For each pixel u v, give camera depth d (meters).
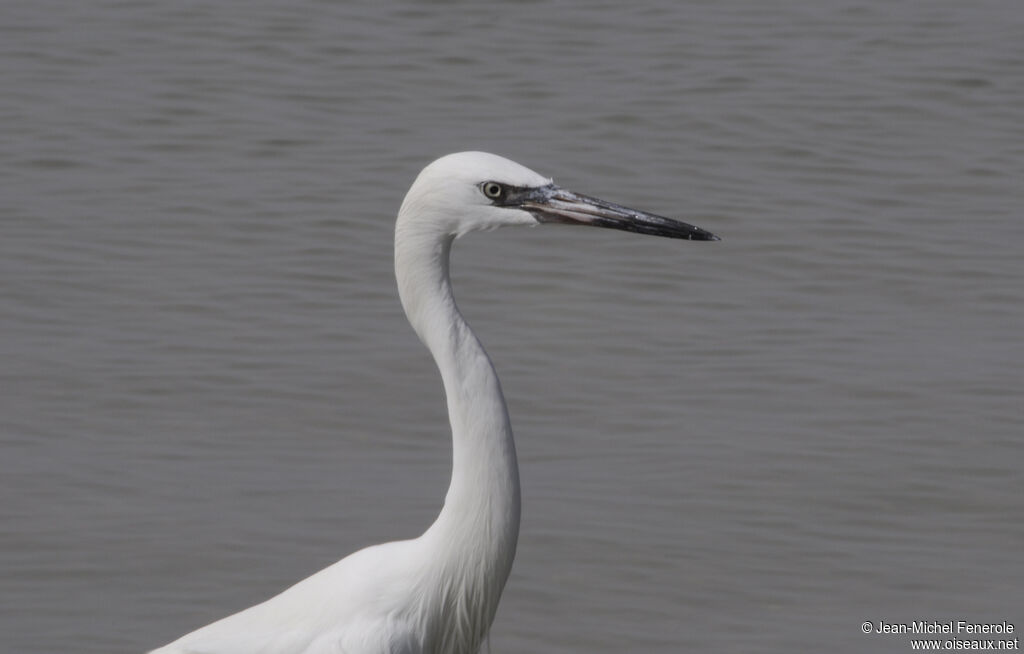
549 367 13.62
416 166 17.70
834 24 22.38
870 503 11.52
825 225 16.47
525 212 7.20
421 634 7.65
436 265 7.28
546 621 10.10
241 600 10.25
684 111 19.25
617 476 11.85
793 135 18.69
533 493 11.57
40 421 12.53
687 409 12.91
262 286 15.02
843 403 13.01
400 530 11.05
